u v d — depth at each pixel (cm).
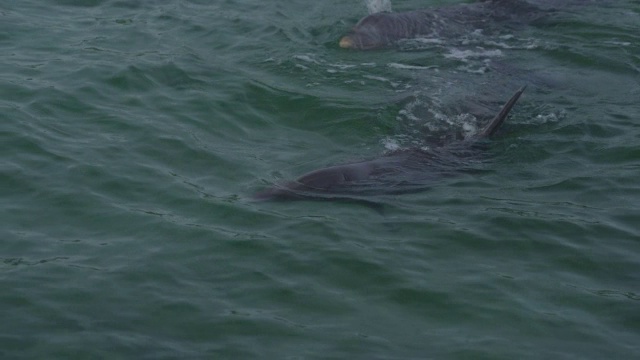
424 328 996
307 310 1025
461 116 1593
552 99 1662
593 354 952
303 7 2130
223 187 1305
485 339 976
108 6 2014
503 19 2083
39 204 1231
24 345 946
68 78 1617
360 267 1105
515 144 1471
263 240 1162
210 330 983
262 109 1589
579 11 2134
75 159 1352
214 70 1722
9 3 1966
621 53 1897
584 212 1251
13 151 1359
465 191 1312
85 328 979
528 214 1240
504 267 1116
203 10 2048
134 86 1619
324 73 1761
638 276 1102
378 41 1930
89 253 1124
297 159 1416
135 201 1255
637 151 1438
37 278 1062
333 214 1234
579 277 1099
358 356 941
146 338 966
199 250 1138
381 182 1330
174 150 1409
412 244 1162
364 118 1569
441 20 2048
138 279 1072
